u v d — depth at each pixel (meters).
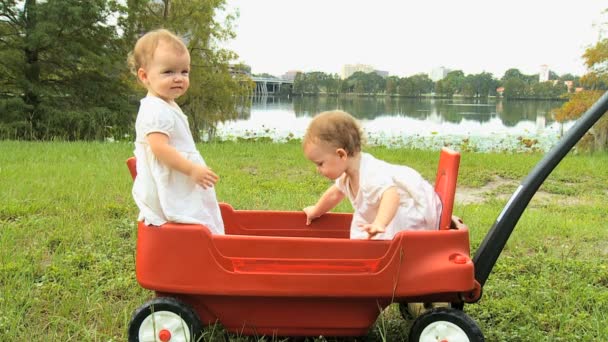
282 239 2.46
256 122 22.86
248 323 2.55
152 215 2.47
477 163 8.65
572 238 4.52
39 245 3.91
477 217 5.02
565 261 3.86
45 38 16.56
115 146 9.34
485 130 17.91
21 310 2.80
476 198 6.51
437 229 2.74
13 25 17.92
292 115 27.25
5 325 2.67
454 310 2.45
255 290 2.42
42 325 2.80
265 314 2.53
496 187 7.23
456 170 2.64
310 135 2.74
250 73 23.02
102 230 4.21
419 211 2.75
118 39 18.73
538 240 4.39
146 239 2.44
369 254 2.48
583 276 3.65
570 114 15.49
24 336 2.62
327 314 2.53
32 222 4.32
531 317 2.98
